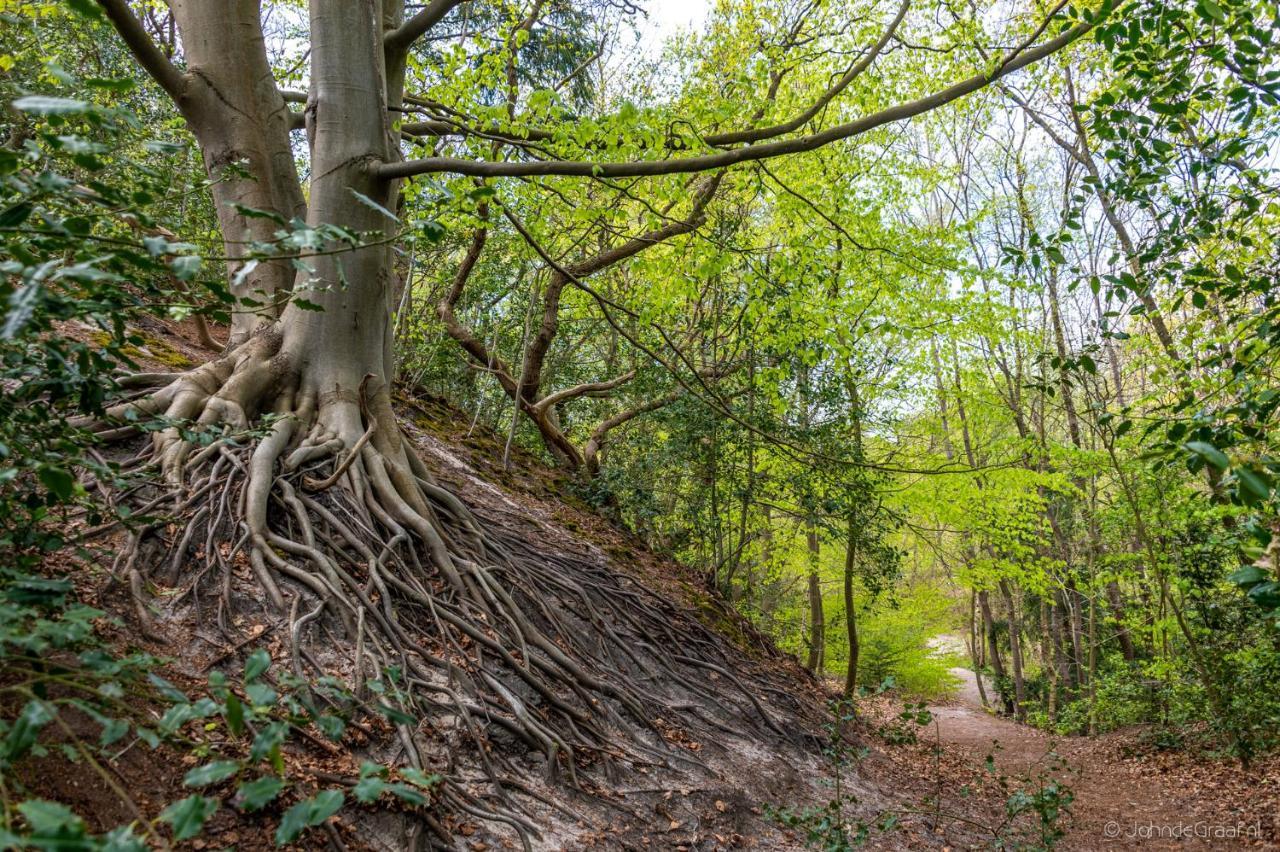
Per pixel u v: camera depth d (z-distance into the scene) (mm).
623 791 4824
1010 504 13883
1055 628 21422
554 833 4066
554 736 4746
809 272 8664
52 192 1862
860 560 13758
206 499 4734
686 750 5750
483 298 12883
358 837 3285
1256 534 2922
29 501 2699
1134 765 11859
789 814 5172
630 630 6973
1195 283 4934
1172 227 5035
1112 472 13750
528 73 12688
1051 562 15344
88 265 1653
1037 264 5539
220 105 6031
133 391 5406
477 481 8992
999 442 16812
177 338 7695
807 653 21422
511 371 13758
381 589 4797
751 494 12227
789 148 6098
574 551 8367
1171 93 4855
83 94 6355
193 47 6066
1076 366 5844
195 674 3684
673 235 9930
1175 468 11227
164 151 1994
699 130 6672
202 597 4176
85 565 3900
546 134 7113
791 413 12141
